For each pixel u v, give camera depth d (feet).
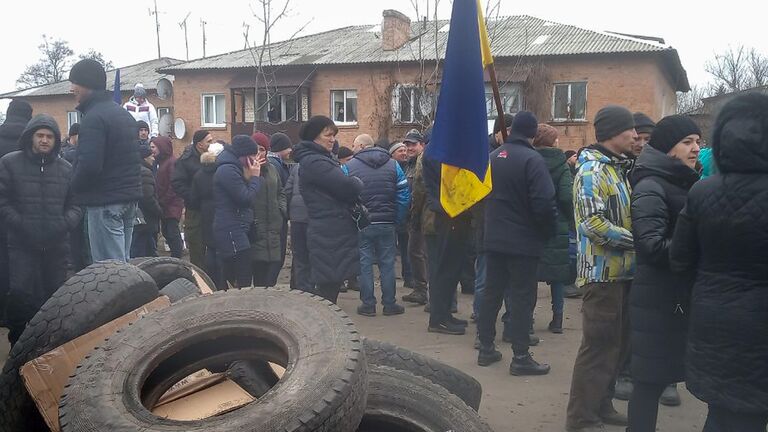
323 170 19.94
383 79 91.09
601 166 13.71
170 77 108.37
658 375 11.66
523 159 17.07
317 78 94.99
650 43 83.10
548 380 17.67
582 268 13.79
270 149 28.25
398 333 22.27
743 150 9.30
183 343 10.53
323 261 20.27
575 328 23.08
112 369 9.96
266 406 8.73
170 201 30.37
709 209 9.69
